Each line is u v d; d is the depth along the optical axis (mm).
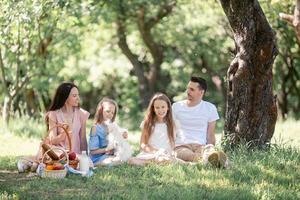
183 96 27938
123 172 8844
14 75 17766
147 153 9719
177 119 10180
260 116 10344
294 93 26109
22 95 20016
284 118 24453
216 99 29000
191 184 8172
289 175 8766
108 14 20438
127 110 30297
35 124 16500
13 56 17203
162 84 28328
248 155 9805
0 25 13492
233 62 10445
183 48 25719
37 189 7859
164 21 24328
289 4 17109
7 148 12953
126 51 25625
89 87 30219
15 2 12602
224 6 10461
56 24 15711
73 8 15016
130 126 26984
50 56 19125
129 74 30703
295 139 14578
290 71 23938
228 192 7766
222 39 23750
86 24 19266
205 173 8688
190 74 27641
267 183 8328
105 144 9617
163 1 21797
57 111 9500
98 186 8055
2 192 7656
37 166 9000
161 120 9836
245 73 10289
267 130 10469
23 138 14836
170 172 8734
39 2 12703
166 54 27125
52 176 8484
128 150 9523
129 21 23609
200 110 10172
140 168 9078
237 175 8648
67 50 20656
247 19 10227
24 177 8750
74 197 7391
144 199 7277
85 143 9734
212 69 26469
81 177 8555
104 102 9664
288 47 22297
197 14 22828
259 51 10227
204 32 23734
